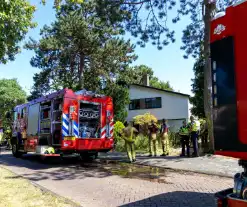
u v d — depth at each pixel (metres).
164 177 9.87
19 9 7.53
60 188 8.47
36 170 11.70
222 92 4.37
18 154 16.66
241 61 4.14
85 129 13.03
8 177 9.62
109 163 13.49
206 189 8.09
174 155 15.39
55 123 12.93
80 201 7.07
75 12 22.75
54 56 31.39
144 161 13.47
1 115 40.66
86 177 10.09
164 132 15.40
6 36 7.68
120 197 7.41
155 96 33.28
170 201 6.95
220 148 4.37
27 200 6.82
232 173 10.06
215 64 4.51
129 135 13.54
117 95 27.17
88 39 28.58
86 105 13.36
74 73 32.31
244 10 4.17
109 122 13.89
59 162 14.09
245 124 4.03
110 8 15.49
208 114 15.24
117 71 32.16
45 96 13.91
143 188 8.31
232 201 4.14
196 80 27.31
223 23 4.45
